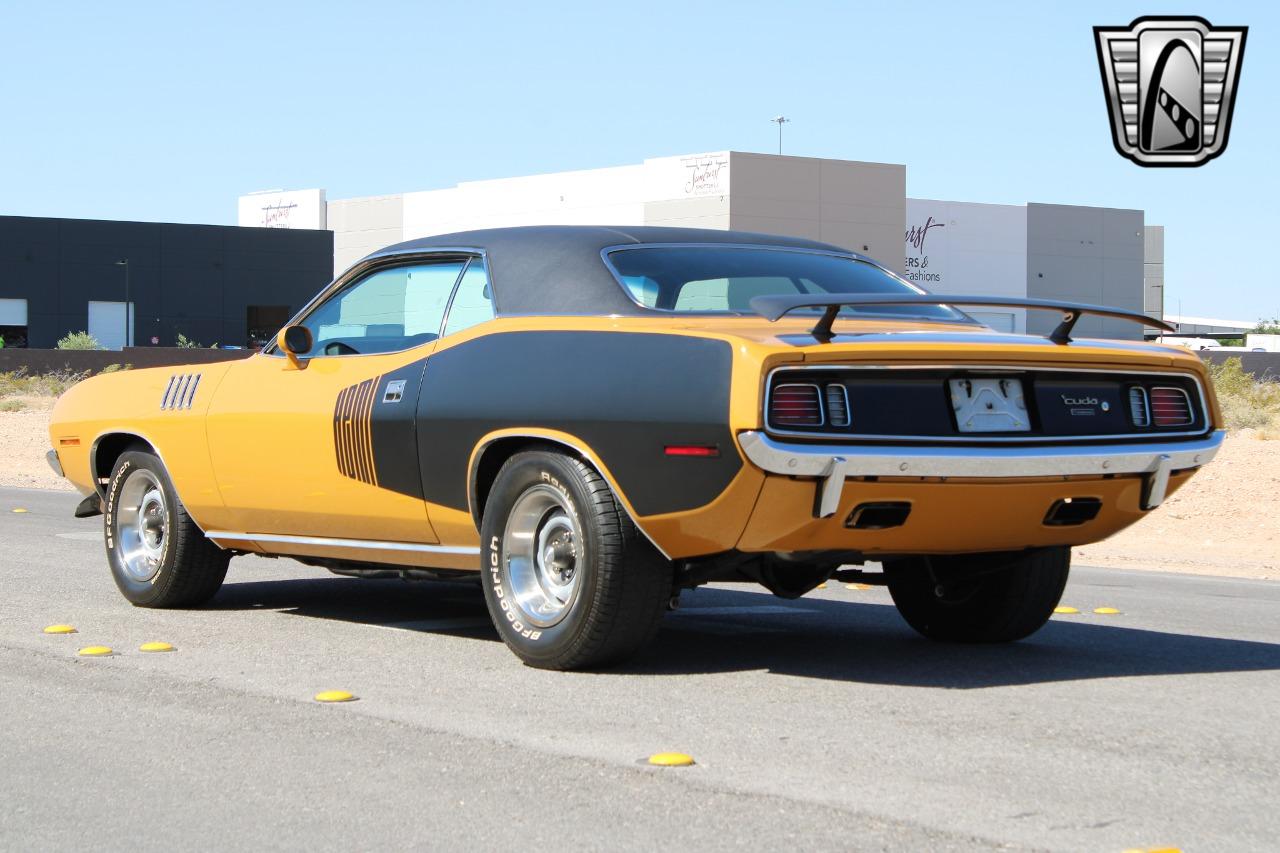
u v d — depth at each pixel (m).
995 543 5.64
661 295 5.81
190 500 7.38
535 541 5.88
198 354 59.16
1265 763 4.46
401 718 5.08
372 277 6.80
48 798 4.20
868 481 5.11
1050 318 84.19
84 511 8.41
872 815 3.93
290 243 84.69
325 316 6.98
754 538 5.29
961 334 5.45
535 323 5.88
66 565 9.55
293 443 6.78
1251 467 16.81
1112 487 5.55
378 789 4.24
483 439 5.87
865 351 5.10
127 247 80.88
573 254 6.00
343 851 3.72
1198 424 5.77
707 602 8.23
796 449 5.01
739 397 5.04
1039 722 5.00
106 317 80.62
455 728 4.93
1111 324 94.19
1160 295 126.44
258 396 6.99
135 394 7.75
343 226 100.88
